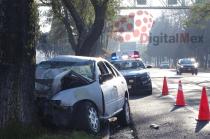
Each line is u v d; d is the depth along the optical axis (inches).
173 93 968.3
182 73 2370.8
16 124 357.4
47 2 1159.0
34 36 378.6
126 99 531.5
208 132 465.1
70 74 419.8
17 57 365.1
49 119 400.2
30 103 374.0
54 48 2101.4
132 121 553.6
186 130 479.2
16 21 362.3
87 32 1061.1
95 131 416.2
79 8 1248.8
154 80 1592.0
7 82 363.3
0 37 362.0
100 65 473.1
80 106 406.0
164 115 601.0
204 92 538.3
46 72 430.0
